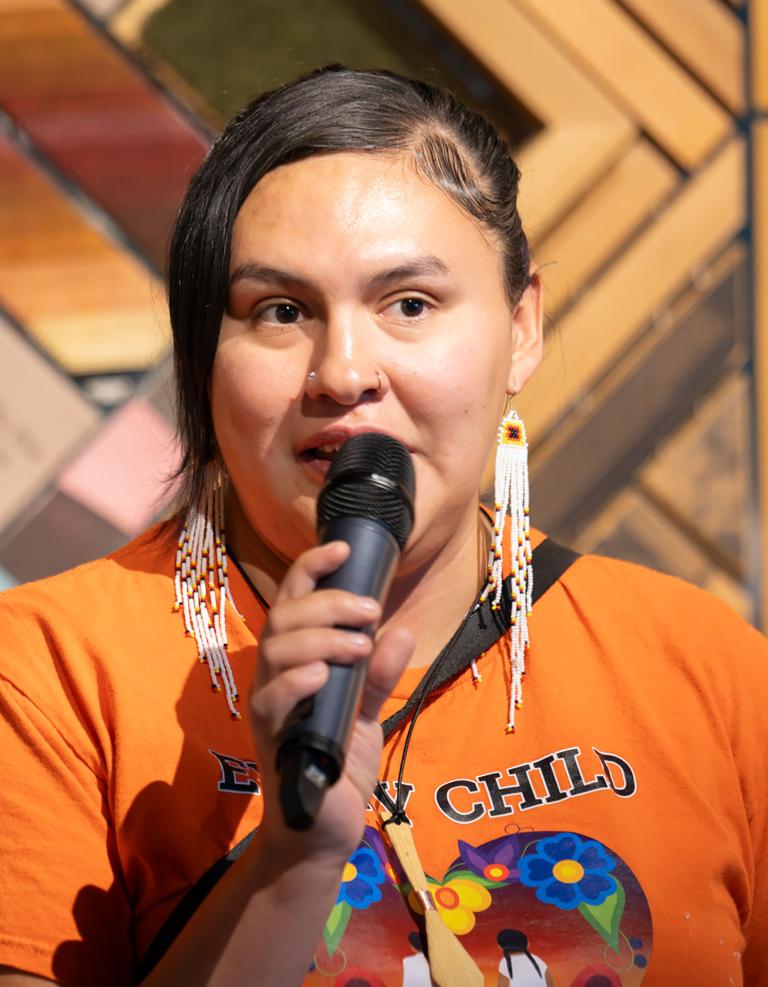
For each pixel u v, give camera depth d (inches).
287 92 135.3
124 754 128.5
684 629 147.1
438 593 139.3
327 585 101.7
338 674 97.8
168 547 146.0
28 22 270.5
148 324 271.7
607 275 286.5
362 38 281.4
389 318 127.4
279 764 96.5
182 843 126.2
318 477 126.3
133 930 127.6
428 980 120.8
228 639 138.3
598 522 282.5
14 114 269.7
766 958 140.9
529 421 282.7
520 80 286.7
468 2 283.0
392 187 128.5
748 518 283.7
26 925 119.9
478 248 131.6
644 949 126.2
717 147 290.2
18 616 136.6
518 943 124.0
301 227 126.1
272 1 277.0
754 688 145.0
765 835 141.0
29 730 128.5
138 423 270.5
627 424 284.2
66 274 271.1
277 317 128.7
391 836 126.4
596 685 140.5
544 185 285.7
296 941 110.0
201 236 131.6
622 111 288.7
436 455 127.6
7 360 269.0
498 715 136.6
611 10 287.7
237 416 128.9
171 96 273.7
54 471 268.2
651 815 133.6
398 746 133.9
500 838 129.2
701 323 287.4
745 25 290.2
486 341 130.2
